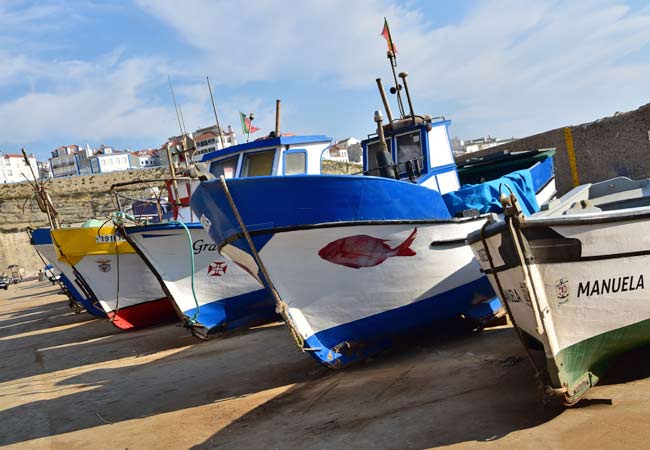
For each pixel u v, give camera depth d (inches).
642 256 173.6
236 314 383.9
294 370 274.4
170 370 316.2
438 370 234.2
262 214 237.1
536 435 159.0
